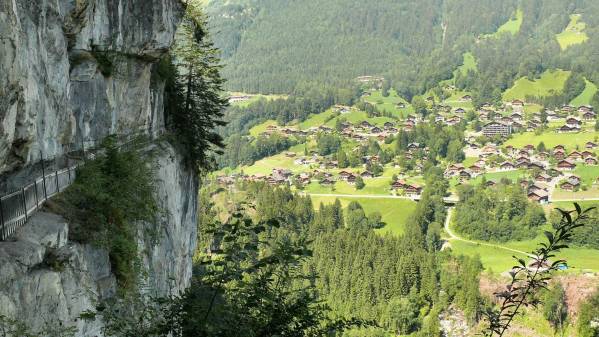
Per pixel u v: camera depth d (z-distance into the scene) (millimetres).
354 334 84062
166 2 33688
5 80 15320
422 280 99750
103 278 20547
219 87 51844
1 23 15031
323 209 140000
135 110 33625
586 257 116062
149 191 27234
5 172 17250
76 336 17344
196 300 12062
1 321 13086
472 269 102875
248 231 12016
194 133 47562
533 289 9812
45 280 16047
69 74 23578
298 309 12680
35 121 17906
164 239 31625
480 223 140250
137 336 12562
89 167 23375
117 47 29281
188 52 50031
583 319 73312
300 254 12211
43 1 19656
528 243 134375
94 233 20531
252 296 12344
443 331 92062
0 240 15562
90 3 24344
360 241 110188
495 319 10148
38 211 18516
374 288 98938
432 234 131250
